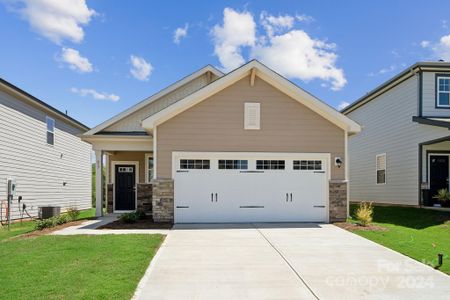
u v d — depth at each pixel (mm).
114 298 4953
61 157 20062
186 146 12562
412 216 13750
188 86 16141
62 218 12758
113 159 17656
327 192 12867
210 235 10016
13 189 14820
